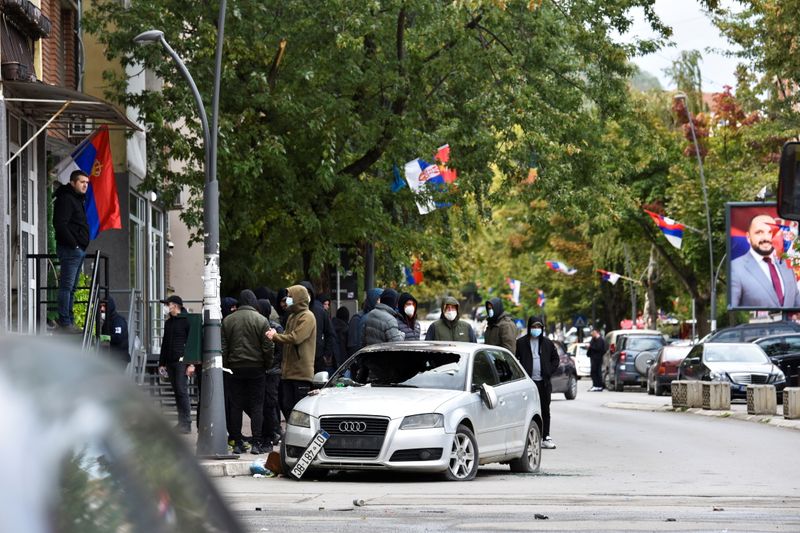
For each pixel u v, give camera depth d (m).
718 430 65.00
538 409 43.50
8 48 50.09
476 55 70.62
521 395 42.34
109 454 3.24
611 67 75.56
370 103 70.75
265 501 31.14
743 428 66.56
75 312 56.81
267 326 43.69
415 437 37.00
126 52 69.19
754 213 126.69
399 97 70.62
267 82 66.81
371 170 76.00
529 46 73.06
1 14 49.62
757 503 30.97
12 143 51.66
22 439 3.06
